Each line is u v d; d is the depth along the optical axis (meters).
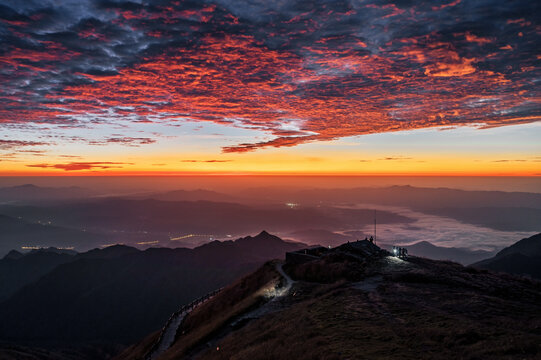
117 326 171.12
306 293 29.83
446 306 19.34
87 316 180.12
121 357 53.62
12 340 155.75
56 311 187.88
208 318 38.84
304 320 19.58
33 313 185.88
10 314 185.38
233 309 33.22
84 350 127.75
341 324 17.56
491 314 17.56
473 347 12.75
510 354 11.88
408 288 24.12
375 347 13.81
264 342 18.27
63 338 163.25
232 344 21.20
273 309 27.58
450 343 13.45
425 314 17.73
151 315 178.62
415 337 14.46
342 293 24.70
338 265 35.09
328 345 14.75
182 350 25.81
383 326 16.41
